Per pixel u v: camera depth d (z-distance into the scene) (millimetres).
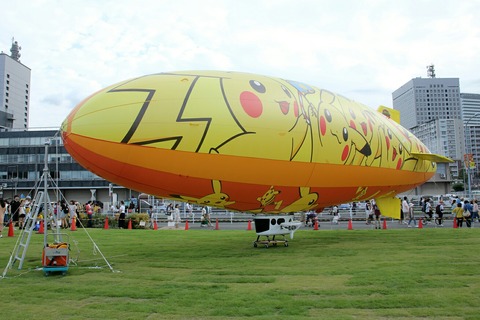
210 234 22172
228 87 13320
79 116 12078
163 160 12289
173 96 12469
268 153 13352
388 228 27188
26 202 24766
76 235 21938
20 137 88812
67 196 87625
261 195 14398
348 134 15758
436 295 8633
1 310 8039
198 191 13516
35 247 17234
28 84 186000
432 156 20609
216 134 12492
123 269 12281
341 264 12609
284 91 14430
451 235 20016
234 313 7641
